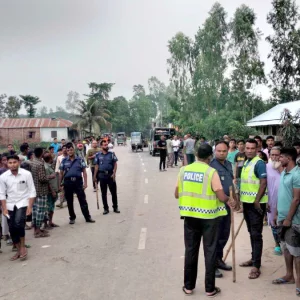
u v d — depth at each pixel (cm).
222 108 3872
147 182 1675
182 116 4131
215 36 3716
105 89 8694
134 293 513
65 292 523
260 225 562
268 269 587
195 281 511
